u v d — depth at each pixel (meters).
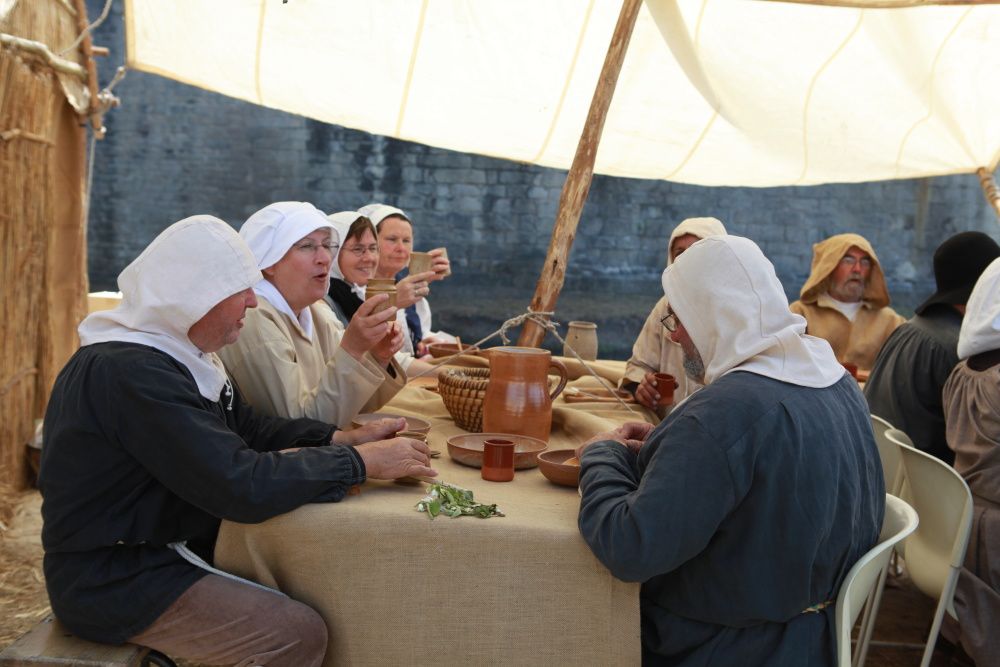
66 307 5.25
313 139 15.58
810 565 1.81
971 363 3.08
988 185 4.98
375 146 15.35
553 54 4.50
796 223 14.73
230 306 2.04
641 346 3.69
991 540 2.84
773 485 1.80
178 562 2.04
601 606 1.89
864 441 2.00
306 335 2.77
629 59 4.64
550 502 2.10
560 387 2.79
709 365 2.01
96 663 1.94
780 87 4.74
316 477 1.95
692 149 5.02
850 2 3.69
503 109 4.68
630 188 14.84
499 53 4.45
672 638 1.94
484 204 15.22
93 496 1.96
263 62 4.32
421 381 3.60
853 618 2.03
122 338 2.00
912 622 3.71
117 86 15.77
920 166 5.05
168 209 16.05
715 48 4.61
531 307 3.42
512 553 1.89
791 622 1.88
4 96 4.50
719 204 14.79
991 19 4.38
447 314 15.26
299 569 1.95
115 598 1.96
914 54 4.57
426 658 1.92
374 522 1.91
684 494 1.76
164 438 1.89
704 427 1.80
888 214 14.58
